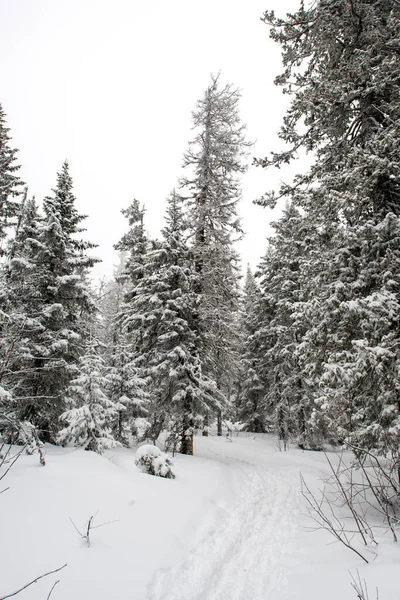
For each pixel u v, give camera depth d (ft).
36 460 25.14
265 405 77.15
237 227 53.16
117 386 43.88
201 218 52.08
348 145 28.71
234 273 54.24
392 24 24.70
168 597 13.06
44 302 41.57
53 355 39.22
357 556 15.30
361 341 20.77
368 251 24.03
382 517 21.75
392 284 21.71
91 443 32.32
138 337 50.47
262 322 76.23
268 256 76.48
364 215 26.71
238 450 58.70
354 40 27.84
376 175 23.08
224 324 49.34
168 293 47.26
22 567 12.53
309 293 28.30
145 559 15.24
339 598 12.00
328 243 26.03
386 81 24.02
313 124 29.91
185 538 18.54
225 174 53.47
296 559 16.78
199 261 52.31
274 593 13.84
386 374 20.88
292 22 28.94
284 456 53.01
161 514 20.49
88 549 14.76
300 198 29.30
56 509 17.53
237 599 13.57
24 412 37.60
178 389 44.91
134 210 64.69
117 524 17.69
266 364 78.59
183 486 26.94
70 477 22.27
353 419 22.89
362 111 28.14
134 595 12.53
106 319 82.38
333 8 26.84
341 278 24.54
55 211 42.88
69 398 40.68
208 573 15.39
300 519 23.35
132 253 63.46
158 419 46.55
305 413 58.44
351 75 25.39
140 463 29.71
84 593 11.96
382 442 21.11
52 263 42.98
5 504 16.69
